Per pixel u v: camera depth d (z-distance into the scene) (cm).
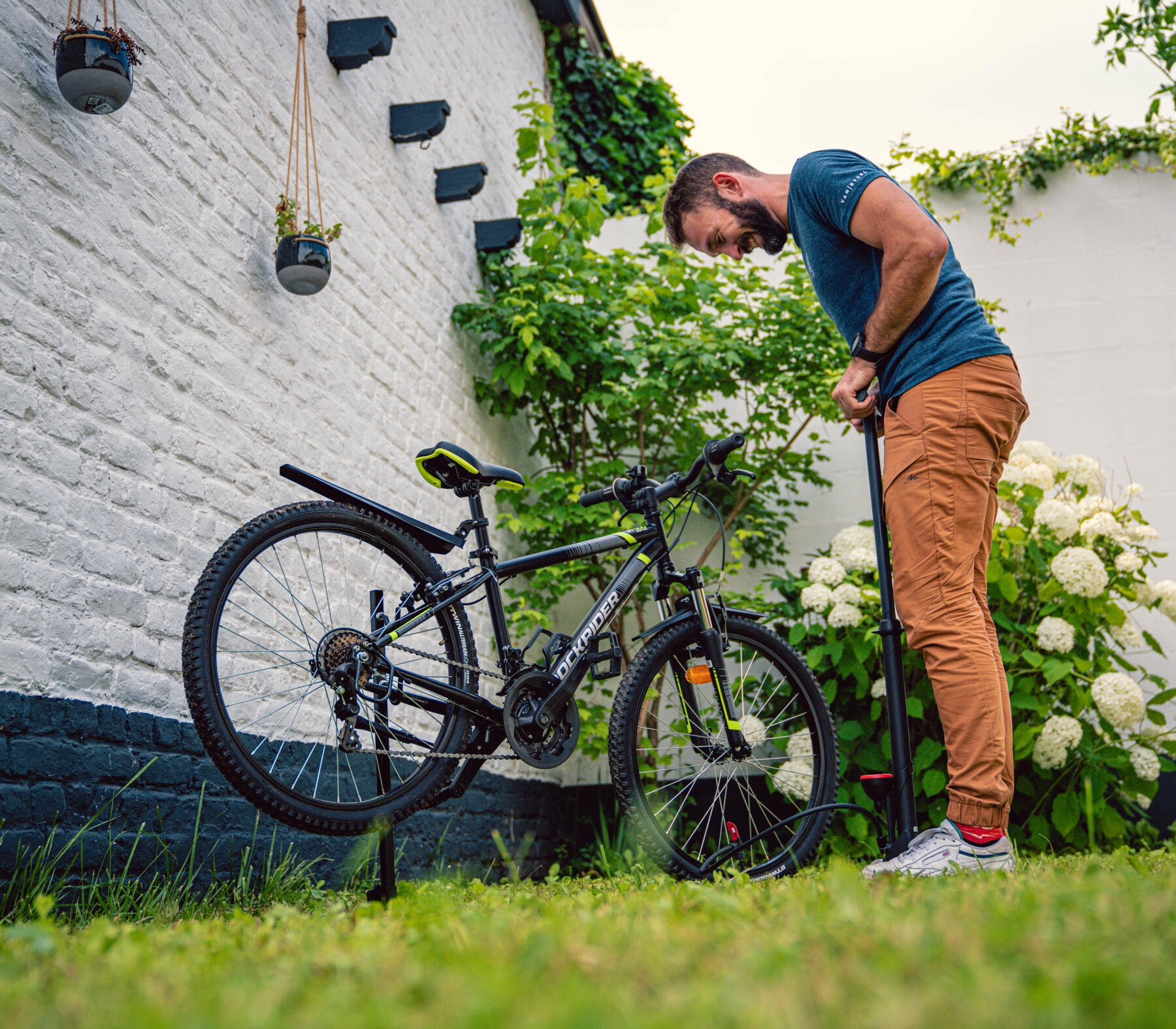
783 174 243
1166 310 485
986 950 74
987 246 507
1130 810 390
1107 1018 53
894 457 204
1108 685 348
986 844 184
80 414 216
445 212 440
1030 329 495
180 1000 67
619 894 157
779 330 476
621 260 490
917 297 197
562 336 463
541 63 611
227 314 276
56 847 195
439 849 330
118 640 222
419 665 216
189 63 269
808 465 486
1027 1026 51
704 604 240
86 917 189
